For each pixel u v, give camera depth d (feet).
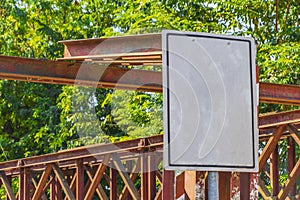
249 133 11.16
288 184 42.09
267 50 72.43
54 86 92.89
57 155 52.01
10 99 92.68
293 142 45.50
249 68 11.29
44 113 89.30
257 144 11.20
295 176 41.86
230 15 75.51
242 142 11.12
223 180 22.40
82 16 90.63
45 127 87.61
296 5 77.71
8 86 92.94
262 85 31.76
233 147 11.06
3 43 93.20
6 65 26.02
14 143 90.94
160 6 75.56
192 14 76.89
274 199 44.06
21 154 91.81
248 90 11.24
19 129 94.58
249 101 11.23
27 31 93.66
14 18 93.81
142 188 46.55
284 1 77.87
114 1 89.71
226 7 74.84
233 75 11.19
